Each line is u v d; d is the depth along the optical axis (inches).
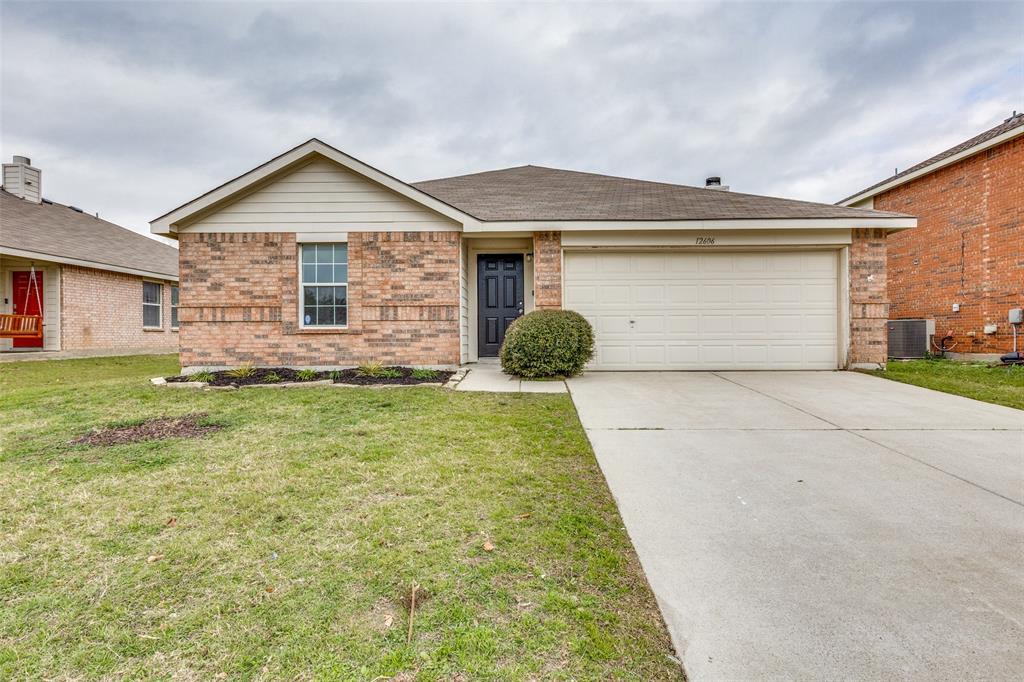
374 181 351.9
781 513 124.3
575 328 337.4
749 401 258.4
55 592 87.7
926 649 75.2
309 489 134.2
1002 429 202.4
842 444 182.5
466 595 87.1
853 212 361.7
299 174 357.1
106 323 591.5
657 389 293.6
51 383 350.3
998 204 435.5
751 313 377.1
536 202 407.2
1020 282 418.3
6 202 587.8
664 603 87.0
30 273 535.8
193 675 68.5
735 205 390.0
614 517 121.2
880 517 121.6
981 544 108.1
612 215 364.2
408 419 213.8
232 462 156.3
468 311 406.3
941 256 490.0
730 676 69.9
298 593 87.4
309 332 358.3
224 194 345.1
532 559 99.8
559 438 186.2
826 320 375.2
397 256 359.9
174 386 302.0
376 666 70.1
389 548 103.0
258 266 356.5
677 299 378.6
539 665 70.8
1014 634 78.5
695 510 125.8
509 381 321.7
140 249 697.0
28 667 69.8
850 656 73.9
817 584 93.2
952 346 477.4
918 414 228.5
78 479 141.7
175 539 107.0
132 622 79.8
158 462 156.6
